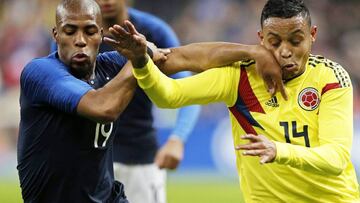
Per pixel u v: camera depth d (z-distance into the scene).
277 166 16.53
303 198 16.70
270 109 16.59
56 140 16.14
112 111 15.30
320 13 67.88
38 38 64.75
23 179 16.73
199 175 52.78
